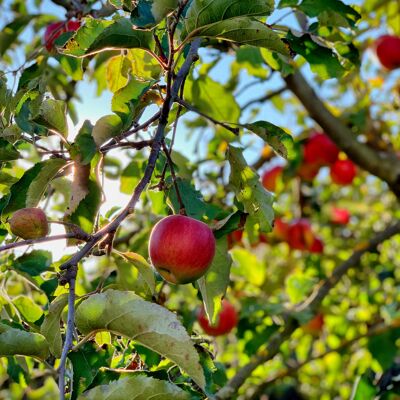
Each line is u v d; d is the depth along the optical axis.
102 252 0.75
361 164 1.39
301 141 1.60
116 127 0.69
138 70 0.83
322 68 0.93
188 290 1.15
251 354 1.35
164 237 0.72
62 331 0.74
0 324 0.64
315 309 1.43
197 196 0.87
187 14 0.67
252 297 1.49
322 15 0.92
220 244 0.82
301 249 1.60
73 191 0.74
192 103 1.14
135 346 0.77
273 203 0.85
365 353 1.79
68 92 1.24
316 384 2.02
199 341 0.82
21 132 0.78
